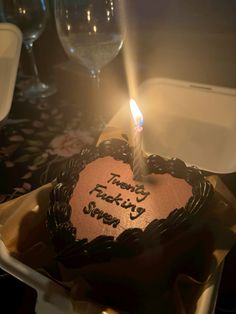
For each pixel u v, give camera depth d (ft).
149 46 1.38
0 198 0.86
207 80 1.28
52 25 1.39
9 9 1.17
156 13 1.34
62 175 0.69
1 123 0.99
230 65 1.27
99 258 0.55
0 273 0.74
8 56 1.12
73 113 1.17
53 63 1.48
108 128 0.91
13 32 1.14
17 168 0.95
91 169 0.70
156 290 0.59
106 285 0.59
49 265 0.63
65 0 0.98
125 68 1.26
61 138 1.06
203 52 1.32
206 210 0.61
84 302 0.55
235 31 1.27
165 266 0.58
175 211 0.59
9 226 0.66
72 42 1.03
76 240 0.58
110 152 0.73
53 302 0.57
